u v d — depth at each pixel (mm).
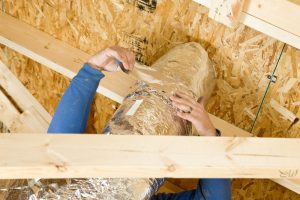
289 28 1429
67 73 1954
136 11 1820
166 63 1630
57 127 1513
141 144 947
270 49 1682
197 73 1610
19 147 890
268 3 1415
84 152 909
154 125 1336
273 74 1738
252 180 2053
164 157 934
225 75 1819
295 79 1713
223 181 1469
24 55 2096
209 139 987
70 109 1522
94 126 2227
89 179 1214
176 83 1513
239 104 1876
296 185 1756
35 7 2002
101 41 1984
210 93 1778
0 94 2250
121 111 1409
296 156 987
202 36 1771
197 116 1374
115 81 1853
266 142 1009
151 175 936
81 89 1544
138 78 1569
